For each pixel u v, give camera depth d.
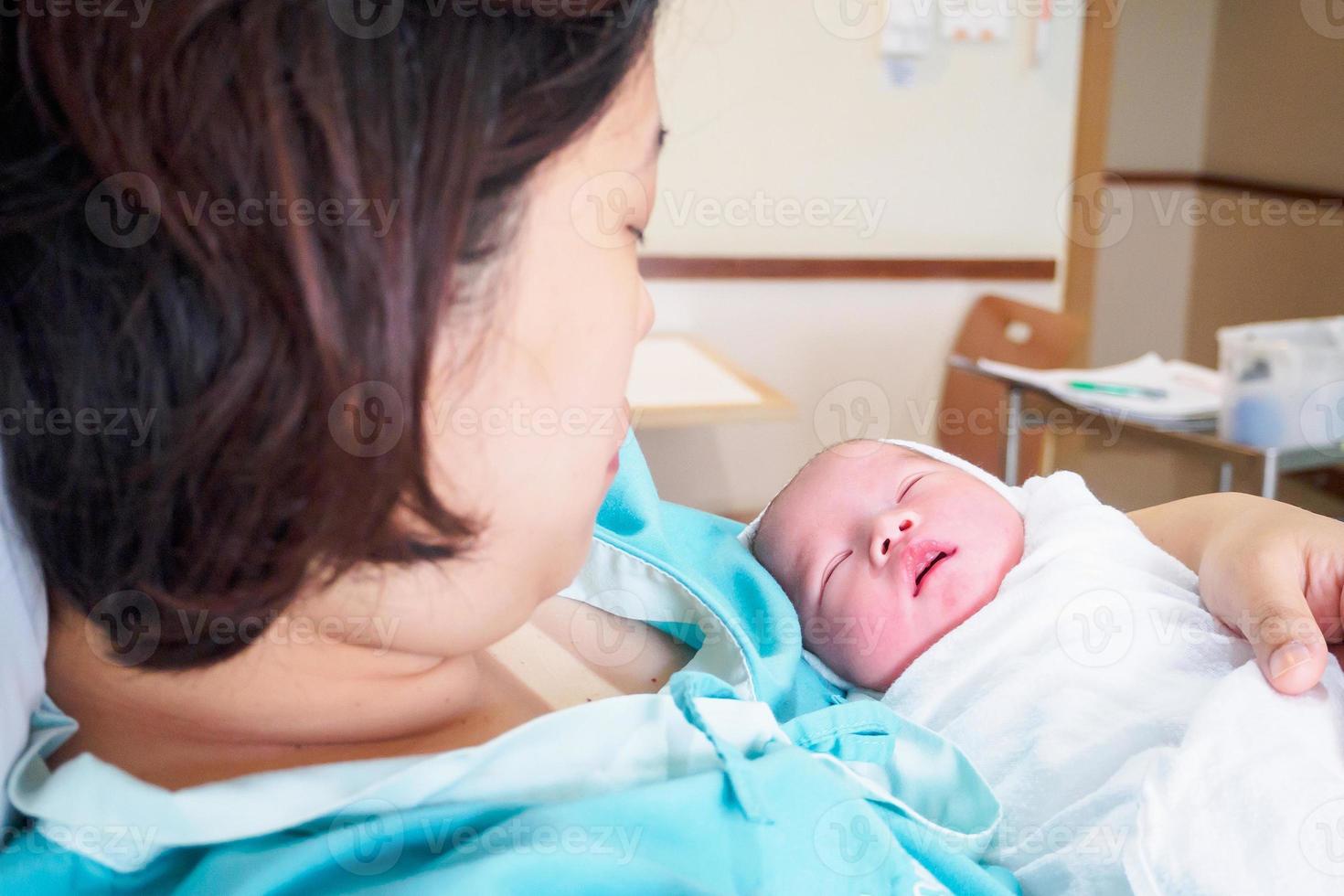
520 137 0.37
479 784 0.47
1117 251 4.04
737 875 0.46
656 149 0.45
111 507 0.37
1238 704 0.61
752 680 0.61
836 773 0.53
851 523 0.89
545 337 0.40
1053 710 0.68
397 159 0.34
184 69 0.32
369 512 0.37
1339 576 0.68
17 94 0.34
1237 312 3.87
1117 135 3.99
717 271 2.60
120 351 0.35
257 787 0.43
